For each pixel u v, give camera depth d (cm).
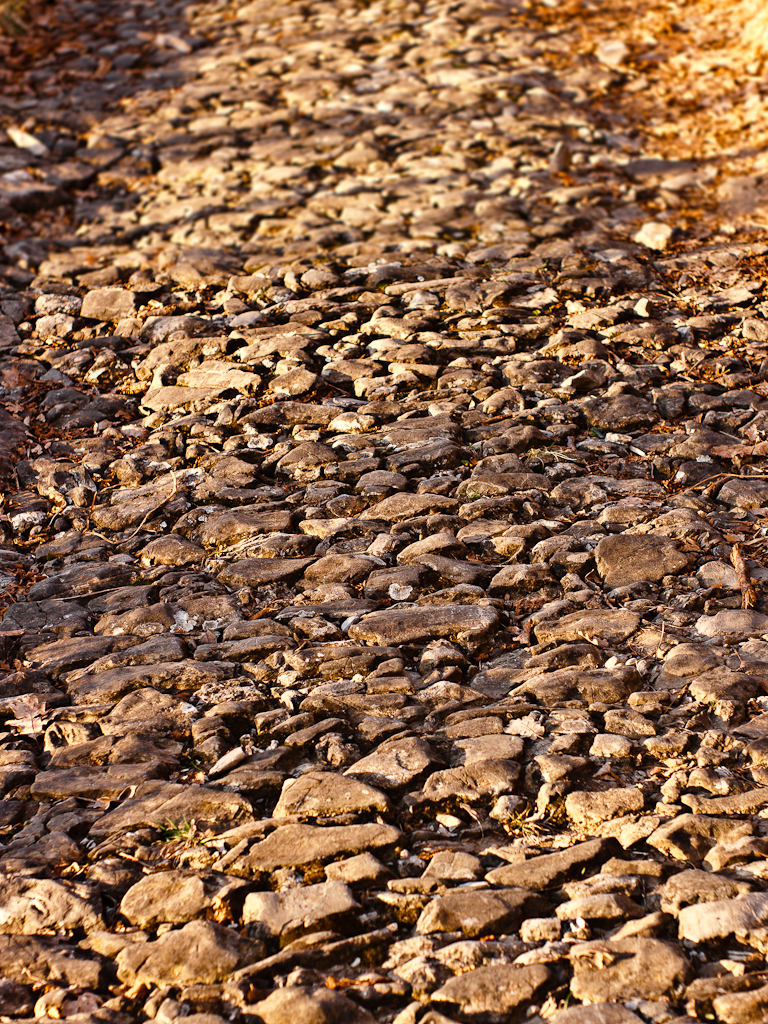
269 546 387
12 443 476
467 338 532
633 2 1080
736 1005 209
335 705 306
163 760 290
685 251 633
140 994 223
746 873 242
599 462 430
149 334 563
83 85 955
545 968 220
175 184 768
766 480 405
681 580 354
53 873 256
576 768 276
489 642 333
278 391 497
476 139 792
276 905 239
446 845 258
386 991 218
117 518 419
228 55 1004
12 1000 223
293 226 684
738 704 294
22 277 647
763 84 866
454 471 428
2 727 310
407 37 1011
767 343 518
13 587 381
